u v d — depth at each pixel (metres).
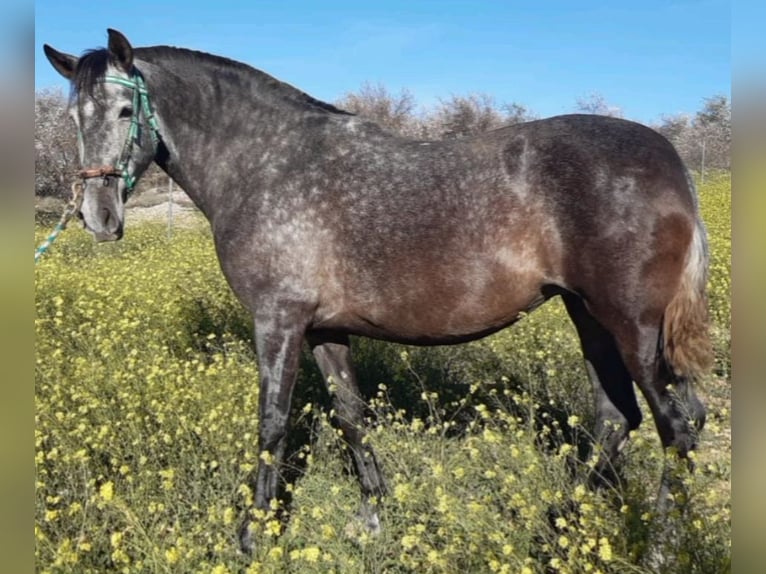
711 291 6.57
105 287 7.39
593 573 2.42
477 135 3.24
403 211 3.11
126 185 3.41
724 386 4.90
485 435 3.11
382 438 3.88
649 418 4.37
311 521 3.32
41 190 20.55
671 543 2.45
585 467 3.07
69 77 3.57
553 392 4.74
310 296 3.24
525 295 3.09
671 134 28.16
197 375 4.55
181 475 3.48
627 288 2.86
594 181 2.90
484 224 3.03
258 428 3.45
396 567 2.97
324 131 3.34
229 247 3.33
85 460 3.26
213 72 3.48
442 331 3.20
